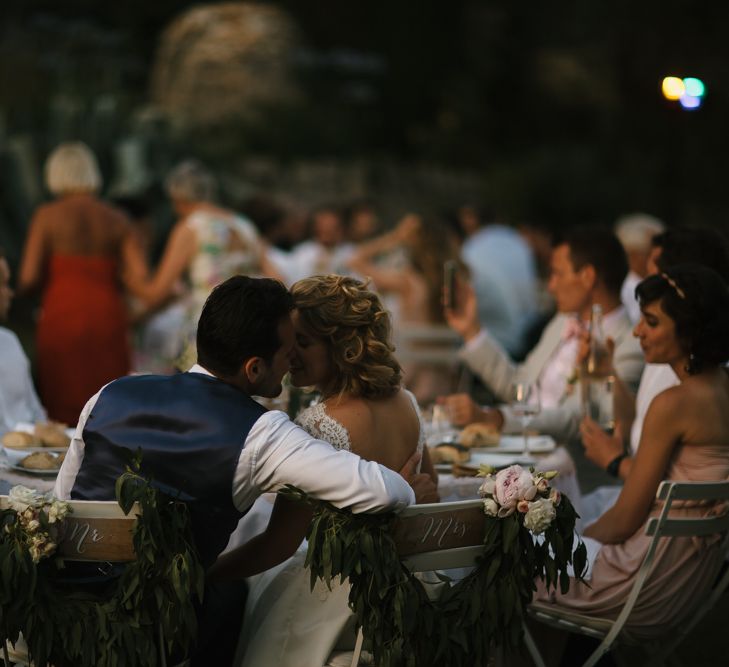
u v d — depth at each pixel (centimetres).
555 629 348
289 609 292
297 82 2014
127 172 1353
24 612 249
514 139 2409
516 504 265
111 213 641
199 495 258
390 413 298
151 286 655
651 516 329
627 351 445
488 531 267
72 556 254
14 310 1241
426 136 2208
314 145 1898
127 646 250
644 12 2483
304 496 255
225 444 257
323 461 255
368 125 2144
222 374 271
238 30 1944
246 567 281
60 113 1384
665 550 318
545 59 2481
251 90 1912
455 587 271
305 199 1709
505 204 1941
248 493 261
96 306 632
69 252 629
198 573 252
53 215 628
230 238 675
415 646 260
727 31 2462
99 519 253
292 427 263
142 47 2156
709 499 304
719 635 427
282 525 278
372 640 257
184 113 1867
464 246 951
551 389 454
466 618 266
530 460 360
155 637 262
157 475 258
